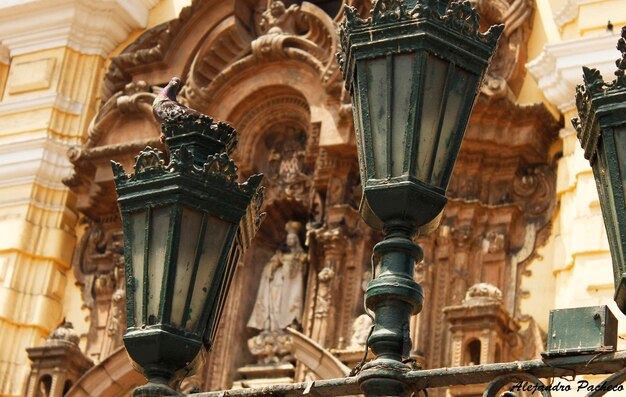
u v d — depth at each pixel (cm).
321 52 1698
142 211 680
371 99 634
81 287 1825
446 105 631
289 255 1689
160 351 658
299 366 1559
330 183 1656
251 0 1827
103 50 1941
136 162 688
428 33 631
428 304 1515
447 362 1467
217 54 1809
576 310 594
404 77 631
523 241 1558
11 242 1814
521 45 1605
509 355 1455
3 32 1966
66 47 1933
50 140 1869
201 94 1758
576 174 1497
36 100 1903
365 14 1750
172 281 663
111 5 1923
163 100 763
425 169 625
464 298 1518
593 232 1435
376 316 615
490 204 1576
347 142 1633
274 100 1750
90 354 1756
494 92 1543
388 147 623
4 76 1953
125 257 679
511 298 1524
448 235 1549
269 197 1731
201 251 673
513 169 1578
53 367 1652
